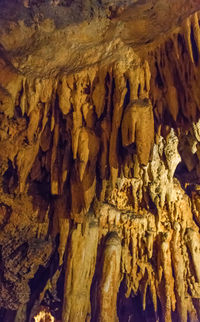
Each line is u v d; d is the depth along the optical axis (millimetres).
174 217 8203
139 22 4758
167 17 4434
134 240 8016
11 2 5055
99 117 5656
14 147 5785
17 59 5227
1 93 5152
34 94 5285
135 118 4805
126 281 8086
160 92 5148
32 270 6648
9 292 6488
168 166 7691
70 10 4977
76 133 5523
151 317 8766
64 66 5270
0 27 5074
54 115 5766
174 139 7543
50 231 7062
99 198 7172
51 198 7227
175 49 4430
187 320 7852
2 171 6199
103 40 5062
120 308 8984
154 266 8109
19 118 5699
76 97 5266
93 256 6879
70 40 5152
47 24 5066
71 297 6223
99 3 4867
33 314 7199
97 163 6844
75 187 6543
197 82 4461
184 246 8117
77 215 6562
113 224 7945
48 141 6234
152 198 8148
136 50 4848
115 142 5461
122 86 4984
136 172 6785
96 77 5172
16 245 6586
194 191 8625
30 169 6363
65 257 6859
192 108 4840
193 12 4039
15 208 6621
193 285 7840
